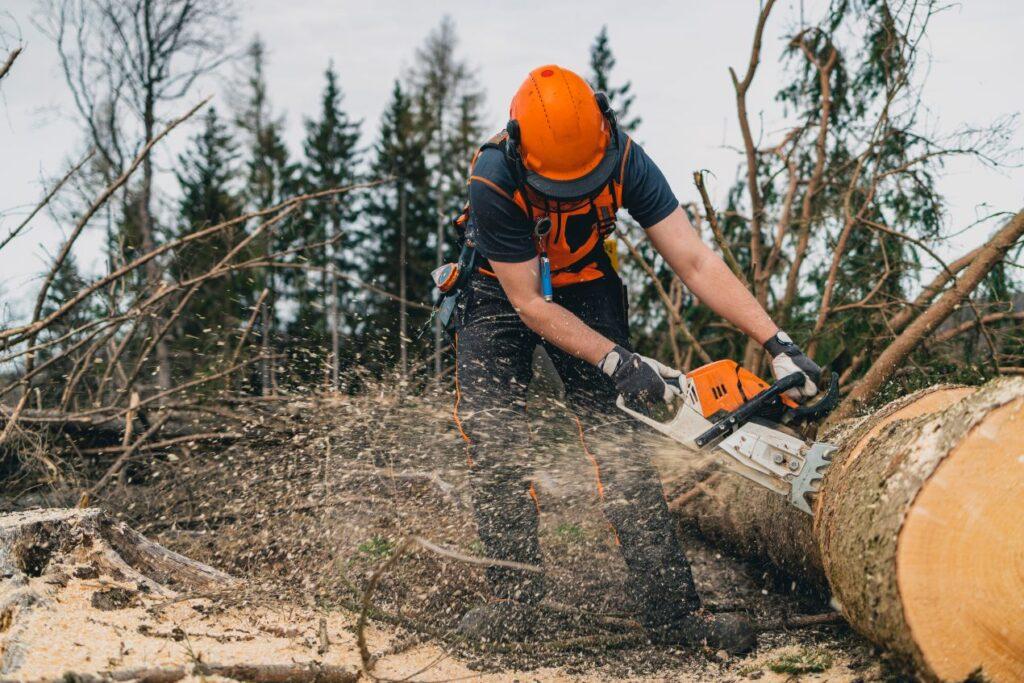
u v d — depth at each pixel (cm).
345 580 264
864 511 178
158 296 372
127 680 163
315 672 190
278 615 231
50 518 221
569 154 229
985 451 159
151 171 1008
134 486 388
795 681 206
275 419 394
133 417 397
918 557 162
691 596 239
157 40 1016
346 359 449
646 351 541
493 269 254
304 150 3127
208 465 385
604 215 243
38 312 367
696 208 482
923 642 162
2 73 348
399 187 2772
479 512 249
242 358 480
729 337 490
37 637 182
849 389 420
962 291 356
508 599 238
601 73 2708
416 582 273
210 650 195
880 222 441
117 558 228
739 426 216
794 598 285
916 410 216
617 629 247
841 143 489
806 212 476
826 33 480
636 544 242
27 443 363
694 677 217
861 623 184
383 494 329
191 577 240
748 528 295
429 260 2670
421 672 202
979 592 159
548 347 271
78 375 400
